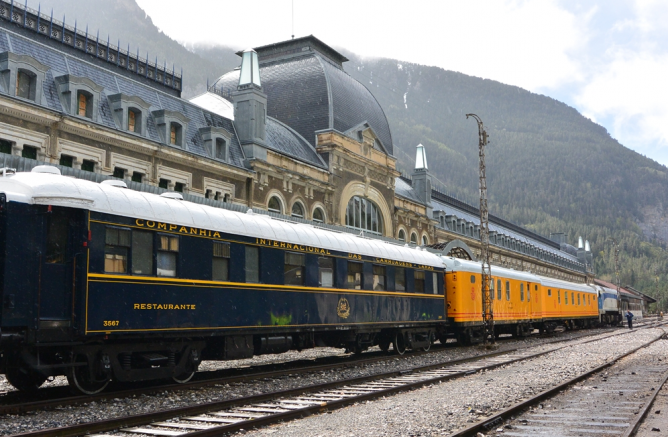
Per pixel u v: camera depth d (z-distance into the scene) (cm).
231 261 1689
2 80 2378
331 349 3102
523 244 9356
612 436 986
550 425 1084
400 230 5275
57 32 3070
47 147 2505
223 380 1580
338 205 4344
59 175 1314
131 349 1406
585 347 3147
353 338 2258
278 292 1859
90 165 2711
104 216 1339
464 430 982
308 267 2011
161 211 1491
